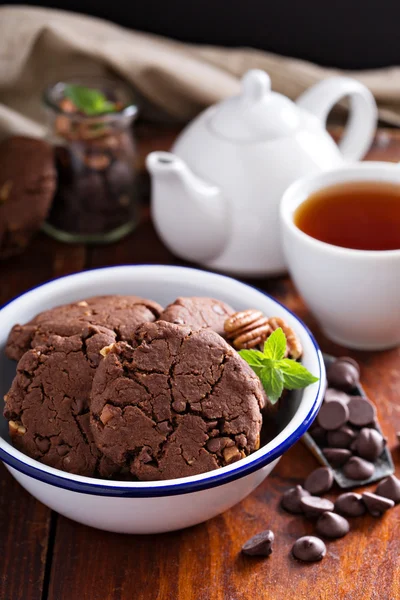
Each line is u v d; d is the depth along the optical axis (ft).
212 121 2.77
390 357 2.62
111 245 2.92
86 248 2.91
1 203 2.79
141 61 3.14
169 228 2.74
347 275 2.48
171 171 2.64
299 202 2.63
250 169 2.70
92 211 2.86
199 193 2.68
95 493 2.06
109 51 3.12
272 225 2.72
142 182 3.08
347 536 2.26
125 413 2.15
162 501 2.09
